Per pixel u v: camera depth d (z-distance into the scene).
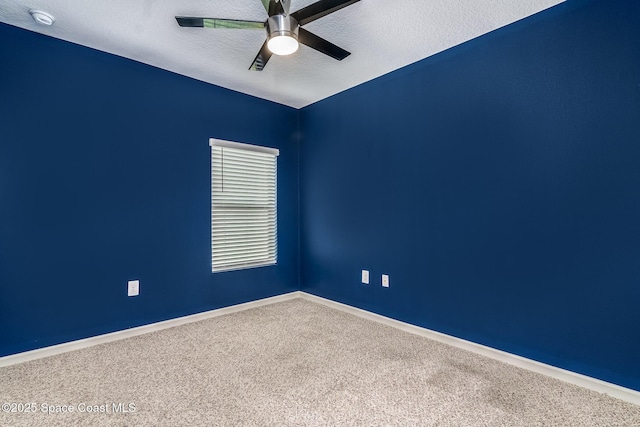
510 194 2.22
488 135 2.32
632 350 1.77
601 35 1.85
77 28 2.24
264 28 1.88
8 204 2.19
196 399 1.76
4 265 2.18
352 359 2.25
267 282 3.66
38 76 2.29
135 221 2.73
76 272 2.45
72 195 2.43
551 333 2.04
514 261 2.20
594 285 1.89
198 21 1.82
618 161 1.81
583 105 1.92
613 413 1.66
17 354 2.21
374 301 3.12
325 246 3.64
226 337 2.64
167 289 2.91
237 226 3.43
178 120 2.98
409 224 2.83
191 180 3.07
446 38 2.38
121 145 2.66
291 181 3.90
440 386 1.91
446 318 2.57
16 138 2.21
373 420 1.60
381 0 1.93
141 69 2.76
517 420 1.60
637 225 1.75
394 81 2.93
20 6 1.99
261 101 3.61
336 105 3.49
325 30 2.26
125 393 1.82
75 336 2.44
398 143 2.91
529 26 2.12
